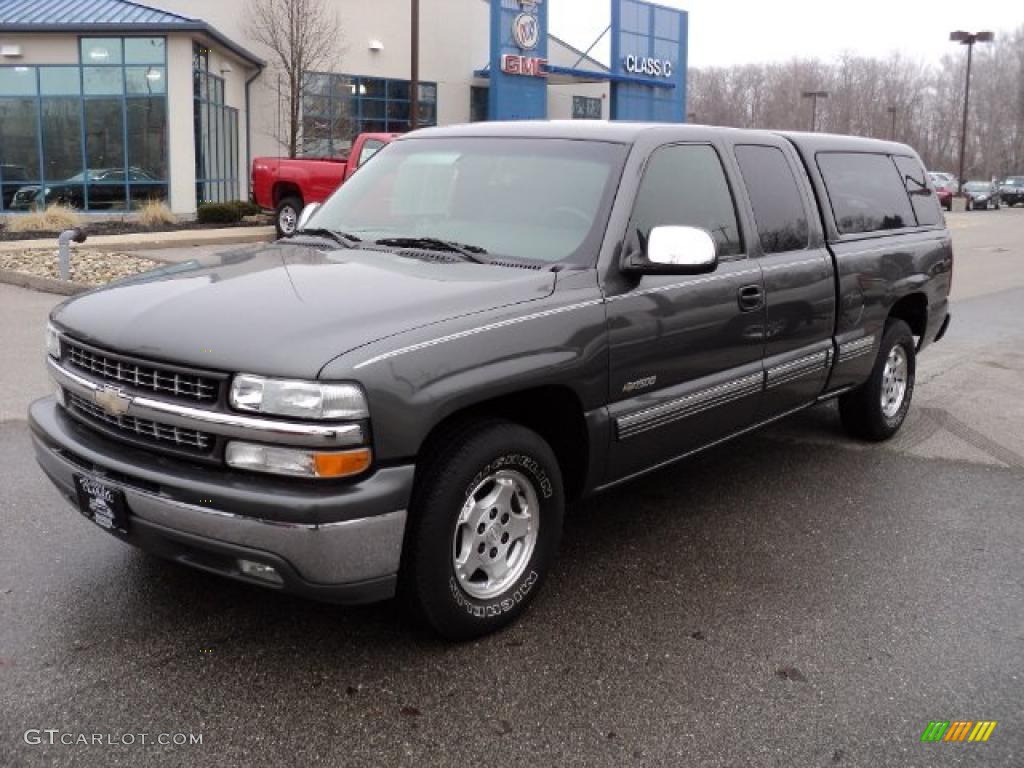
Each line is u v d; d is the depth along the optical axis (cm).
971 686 356
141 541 350
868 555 474
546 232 432
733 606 416
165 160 2394
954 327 1184
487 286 381
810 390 562
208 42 2495
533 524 395
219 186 2719
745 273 488
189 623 387
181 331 342
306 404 314
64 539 463
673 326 440
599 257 414
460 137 507
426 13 3416
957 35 5419
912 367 683
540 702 339
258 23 3009
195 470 333
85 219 2300
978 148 11488
